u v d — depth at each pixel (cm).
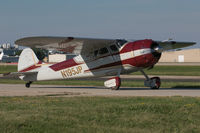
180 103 1532
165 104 1481
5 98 1881
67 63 2731
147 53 2325
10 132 995
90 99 1750
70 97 1892
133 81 3856
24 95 2112
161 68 8631
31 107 1461
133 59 2377
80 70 2653
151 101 1634
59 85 3266
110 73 2520
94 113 1285
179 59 15125
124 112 1311
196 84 3144
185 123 1130
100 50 2508
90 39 2245
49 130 1028
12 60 18362
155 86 2550
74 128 1051
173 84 3158
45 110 1366
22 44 2231
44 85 3266
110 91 2381
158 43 2548
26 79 2964
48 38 2105
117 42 2436
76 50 2545
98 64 2541
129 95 2017
